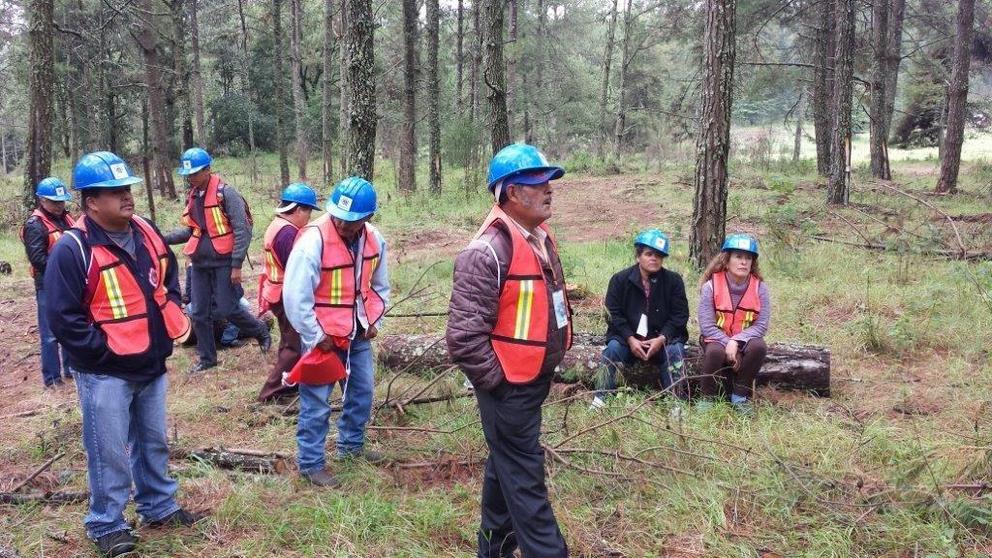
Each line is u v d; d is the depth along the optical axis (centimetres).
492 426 277
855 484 368
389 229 1288
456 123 1741
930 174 2170
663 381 503
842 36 1348
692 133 2852
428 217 1419
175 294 346
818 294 750
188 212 591
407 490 383
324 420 389
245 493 371
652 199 1655
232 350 668
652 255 489
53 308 299
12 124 3828
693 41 2409
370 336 405
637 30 2881
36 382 610
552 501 360
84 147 2597
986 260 878
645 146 3338
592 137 3750
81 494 376
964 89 1596
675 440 423
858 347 605
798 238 1016
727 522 339
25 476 407
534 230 279
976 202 1479
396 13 2862
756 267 500
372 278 410
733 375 497
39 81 1005
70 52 2264
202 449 419
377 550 325
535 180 261
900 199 1455
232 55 3912
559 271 283
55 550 329
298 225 494
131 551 325
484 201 1605
